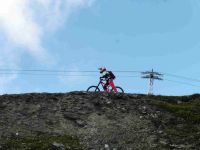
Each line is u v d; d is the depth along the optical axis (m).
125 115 31.47
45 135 28.75
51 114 30.98
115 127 30.02
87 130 29.59
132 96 34.19
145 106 32.81
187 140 29.16
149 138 29.05
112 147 27.81
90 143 28.09
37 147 26.86
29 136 28.39
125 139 28.77
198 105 34.56
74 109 31.61
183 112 32.31
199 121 31.55
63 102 32.38
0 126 29.08
